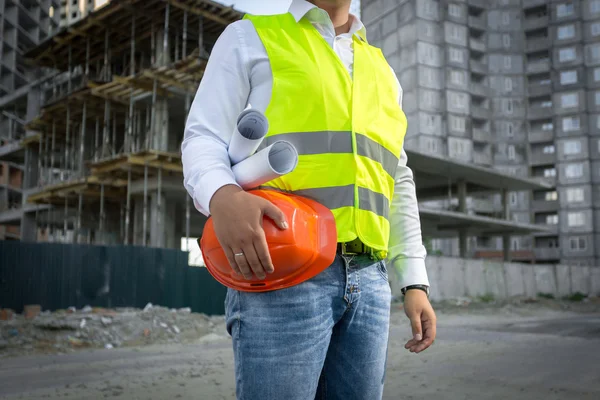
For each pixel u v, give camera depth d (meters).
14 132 63.41
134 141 32.16
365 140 1.29
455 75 65.88
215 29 30.33
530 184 37.00
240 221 1.01
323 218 1.16
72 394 5.17
